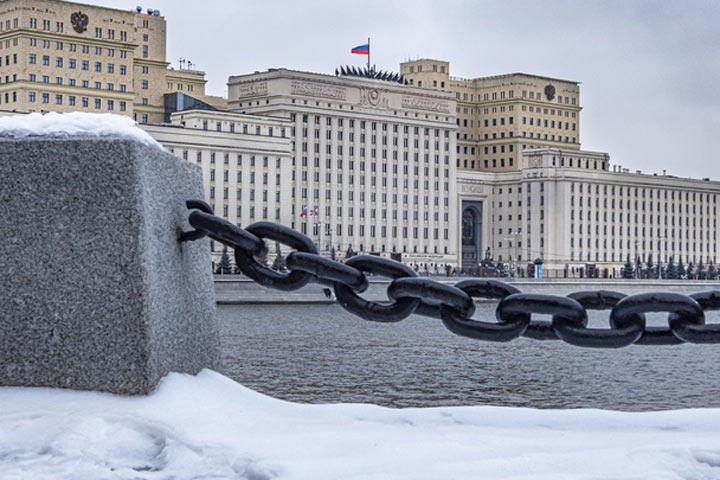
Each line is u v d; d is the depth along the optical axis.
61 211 5.17
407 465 4.04
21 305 5.21
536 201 171.50
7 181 5.22
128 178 5.11
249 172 132.50
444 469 3.96
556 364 34.22
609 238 174.50
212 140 128.88
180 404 5.00
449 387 27.34
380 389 26.53
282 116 144.88
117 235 5.11
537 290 108.88
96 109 131.50
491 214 176.62
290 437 4.45
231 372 29.81
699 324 5.05
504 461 4.04
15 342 5.22
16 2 127.44
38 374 5.20
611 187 175.12
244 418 4.82
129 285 5.10
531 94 192.62
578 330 5.13
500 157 192.12
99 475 4.05
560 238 169.50
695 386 28.48
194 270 5.86
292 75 145.88
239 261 5.47
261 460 4.06
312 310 70.62
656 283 119.94
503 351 38.88
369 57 162.00
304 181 147.00
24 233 5.21
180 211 5.65
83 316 5.15
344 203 150.75
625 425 4.94
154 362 5.13
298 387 26.47
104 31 133.12
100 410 4.86
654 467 4.03
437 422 4.98
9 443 4.51
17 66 126.81
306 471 3.93
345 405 5.16
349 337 45.44
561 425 4.95
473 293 5.27
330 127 149.75
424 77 191.62
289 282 5.40
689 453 4.18
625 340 5.08
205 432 4.53
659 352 39.28
